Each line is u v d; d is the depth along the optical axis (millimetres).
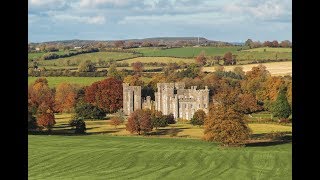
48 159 56281
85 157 56875
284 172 49562
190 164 54312
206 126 63656
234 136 61062
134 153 58812
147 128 68188
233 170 51406
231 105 64750
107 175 51656
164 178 50688
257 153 56156
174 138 65438
